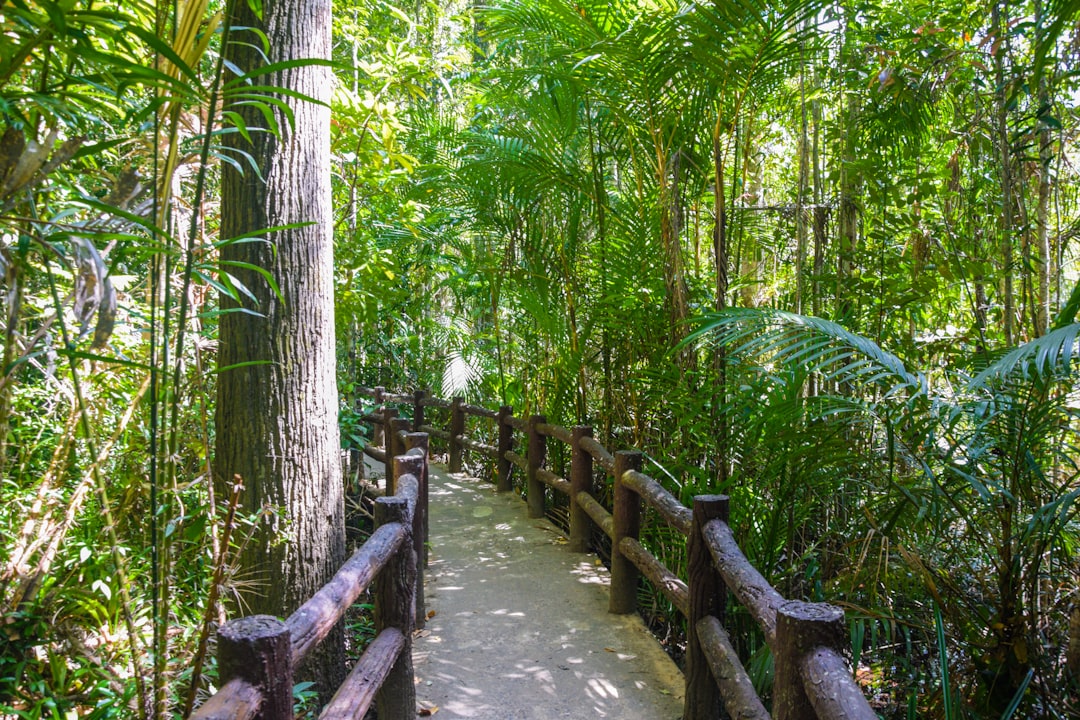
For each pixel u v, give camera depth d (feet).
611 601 12.47
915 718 9.19
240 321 9.32
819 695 4.85
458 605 12.78
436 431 26.61
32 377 8.89
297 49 9.39
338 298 15.56
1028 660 8.64
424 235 20.61
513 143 17.67
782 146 22.86
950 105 15.34
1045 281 13.07
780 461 10.38
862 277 13.60
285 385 9.42
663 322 14.97
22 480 8.33
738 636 10.61
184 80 5.88
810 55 14.05
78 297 5.60
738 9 11.60
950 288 15.16
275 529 9.30
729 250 14.66
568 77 15.14
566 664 10.53
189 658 7.52
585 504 15.01
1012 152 12.32
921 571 8.75
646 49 12.91
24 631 6.67
